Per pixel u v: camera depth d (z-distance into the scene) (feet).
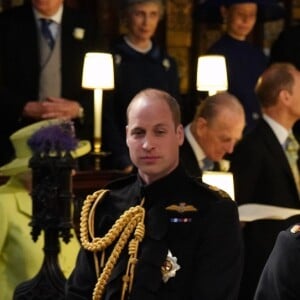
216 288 26.16
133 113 26.91
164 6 55.72
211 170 41.42
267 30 65.77
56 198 35.81
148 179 27.22
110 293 26.68
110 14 63.16
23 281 37.24
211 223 26.63
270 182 42.29
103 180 43.04
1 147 49.60
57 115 48.75
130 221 27.07
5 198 38.40
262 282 25.79
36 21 51.06
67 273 38.01
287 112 42.96
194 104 62.59
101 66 47.60
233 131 40.78
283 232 25.73
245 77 56.75
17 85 50.72
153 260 26.32
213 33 65.21
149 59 52.85
